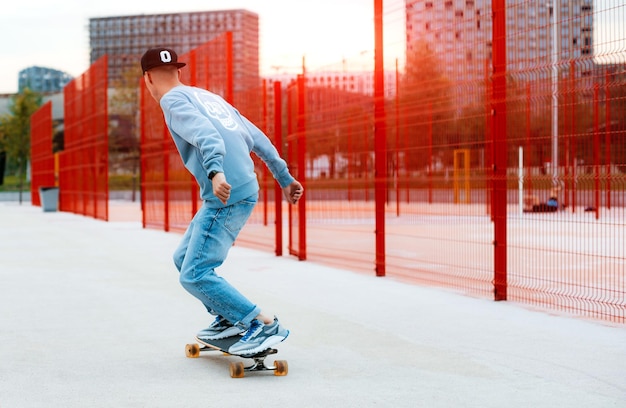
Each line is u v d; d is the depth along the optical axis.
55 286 7.84
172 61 4.48
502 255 6.84
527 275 8.55
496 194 6.85
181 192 15.81
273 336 4.31
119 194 46.16
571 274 8.62
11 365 4.55
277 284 7.92
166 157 16.25
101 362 4.61
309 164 16.50
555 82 7.53
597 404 3.68
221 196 4.02
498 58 6.92
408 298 6.97
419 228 16.08
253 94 12.91
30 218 22.77
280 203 10.99
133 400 3.80
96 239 14.11
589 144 17.25
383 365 4.49
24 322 5.89
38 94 55.50
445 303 6.69
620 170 13.17
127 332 5.50
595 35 5.87
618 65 6.72
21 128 54.50
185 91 4.35
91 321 5.93
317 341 5.14
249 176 4.36
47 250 11.85
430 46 8.08
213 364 4.56
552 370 4.34
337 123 15.16
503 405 3.67
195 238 4.33
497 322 5.80
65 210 27.88
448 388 3.98
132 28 86.06
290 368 4.44
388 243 12.92
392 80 10.04
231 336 4.44
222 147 4.08
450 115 11.80
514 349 4.89
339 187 19.44
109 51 86.31
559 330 5.49
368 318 5.97
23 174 56.31
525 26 6.73
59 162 28.72
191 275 4.32
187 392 3.95
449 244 12.71
